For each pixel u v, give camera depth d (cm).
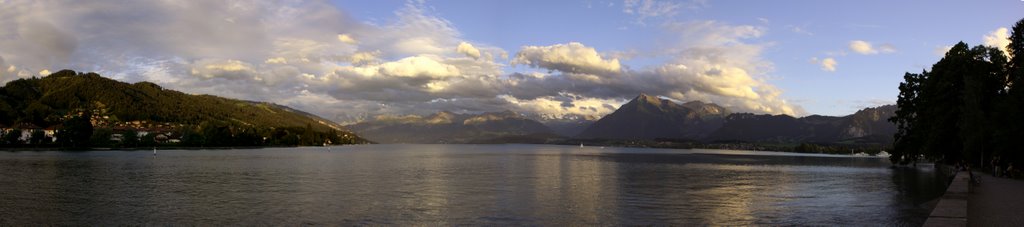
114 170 8431
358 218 3803
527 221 3712
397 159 15625
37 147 19188
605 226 3519
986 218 3128
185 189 5644
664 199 4978
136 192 5319
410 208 4300
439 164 12325
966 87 7406
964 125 7312
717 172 9638
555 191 5691
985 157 7650
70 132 19625
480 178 7581
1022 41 7875
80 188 5625
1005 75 8150
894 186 6431
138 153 17025
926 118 8888
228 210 4138
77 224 3522
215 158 13950
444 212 4100
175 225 3506
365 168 10075
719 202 4759
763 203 4697
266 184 6303
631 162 14862
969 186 4675
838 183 6900
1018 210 3447
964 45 8631
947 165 8981
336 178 7344
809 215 3962
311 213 4016
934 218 2592
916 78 10281
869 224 3550
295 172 8569
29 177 6875
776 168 11469
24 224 3516
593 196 5209
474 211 4156
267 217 3822
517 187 6134
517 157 19175
